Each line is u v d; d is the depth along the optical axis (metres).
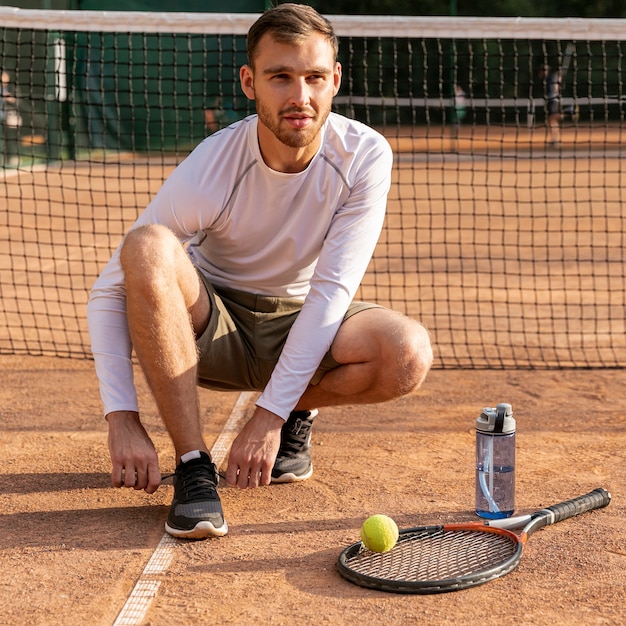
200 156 2.88
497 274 7.33
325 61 2.69
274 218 2.92
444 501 3.03
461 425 3.87
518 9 21.77
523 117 18.62
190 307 2.85
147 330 2.66
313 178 2.88
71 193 11.85
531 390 4.39
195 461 2.76
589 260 7.79
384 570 2.47
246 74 2.86
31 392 4.41
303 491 3.13
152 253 2.65
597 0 21.81
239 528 2.82
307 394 3.08
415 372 2.84
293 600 2.36
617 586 2.43
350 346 2.86
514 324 5.80
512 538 2.62
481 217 10.23
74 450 3.57
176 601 2.37
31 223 9.92
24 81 13.96
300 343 2.81
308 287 3.12
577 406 4.12
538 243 8.69
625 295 6.57
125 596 2.40
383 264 7.85
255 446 2.74
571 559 2.58
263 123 2.74
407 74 18.28
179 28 4.84
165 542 2.72
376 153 2.91
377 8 21.31
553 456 3.46
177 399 2.74
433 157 15.19
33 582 2.47
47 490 3.15
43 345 5.42
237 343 3.04
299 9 2.69
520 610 2.30
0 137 13.80
